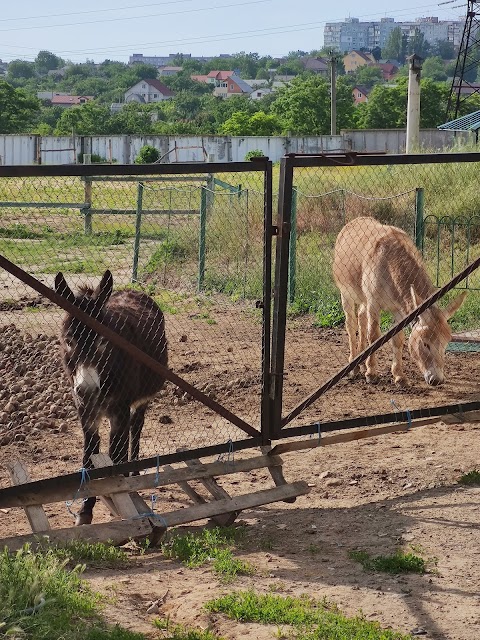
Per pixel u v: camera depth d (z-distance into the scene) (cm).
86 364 636
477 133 2209
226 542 645
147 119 8050
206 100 11775
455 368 1027
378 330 960
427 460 773
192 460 690
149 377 708
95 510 705
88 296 666
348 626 545
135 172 636
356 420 729
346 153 693
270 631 545
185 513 653
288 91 6962
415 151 2130
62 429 838
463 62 3972
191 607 565
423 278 905
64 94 16962
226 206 1509
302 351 1081
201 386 948
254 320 1220
